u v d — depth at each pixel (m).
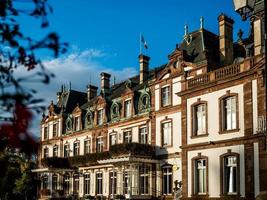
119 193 40.81
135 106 42.34
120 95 46.22
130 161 37.38
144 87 41.34
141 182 39.22
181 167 33.75
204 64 34.22
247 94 28.23
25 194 49.25
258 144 27.05
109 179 44.06
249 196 27.16
